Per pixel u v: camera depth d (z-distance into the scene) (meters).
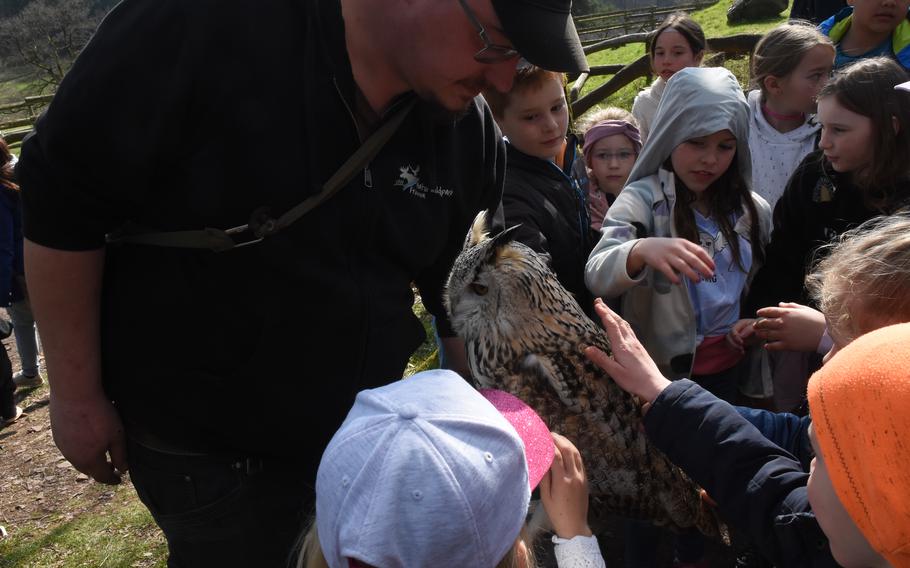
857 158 2.28
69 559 3.58
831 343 2.17
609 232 2.45
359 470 1.19
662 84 4.25
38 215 1.48
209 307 1.62
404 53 1.45
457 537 1.17
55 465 4.59
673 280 2.10
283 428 1.74
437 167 1.80
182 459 1.75
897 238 1.40
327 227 1.61
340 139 1.57
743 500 1.60
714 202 2.55
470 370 2.33
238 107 1.48
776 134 3.31
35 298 1.58
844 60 3.78
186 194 1.54
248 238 1.57
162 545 3.56
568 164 3.14
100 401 1.74
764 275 2.68
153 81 1.42
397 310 1.84
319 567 1.35
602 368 2.07
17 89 33.81
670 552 2.80
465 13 1.37
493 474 1.23
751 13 15.12
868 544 1.11
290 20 1.50
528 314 2.14
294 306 1.63
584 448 2.14
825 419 1.03
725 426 1.67
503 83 1.55
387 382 1.86
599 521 2.74
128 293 1.66
